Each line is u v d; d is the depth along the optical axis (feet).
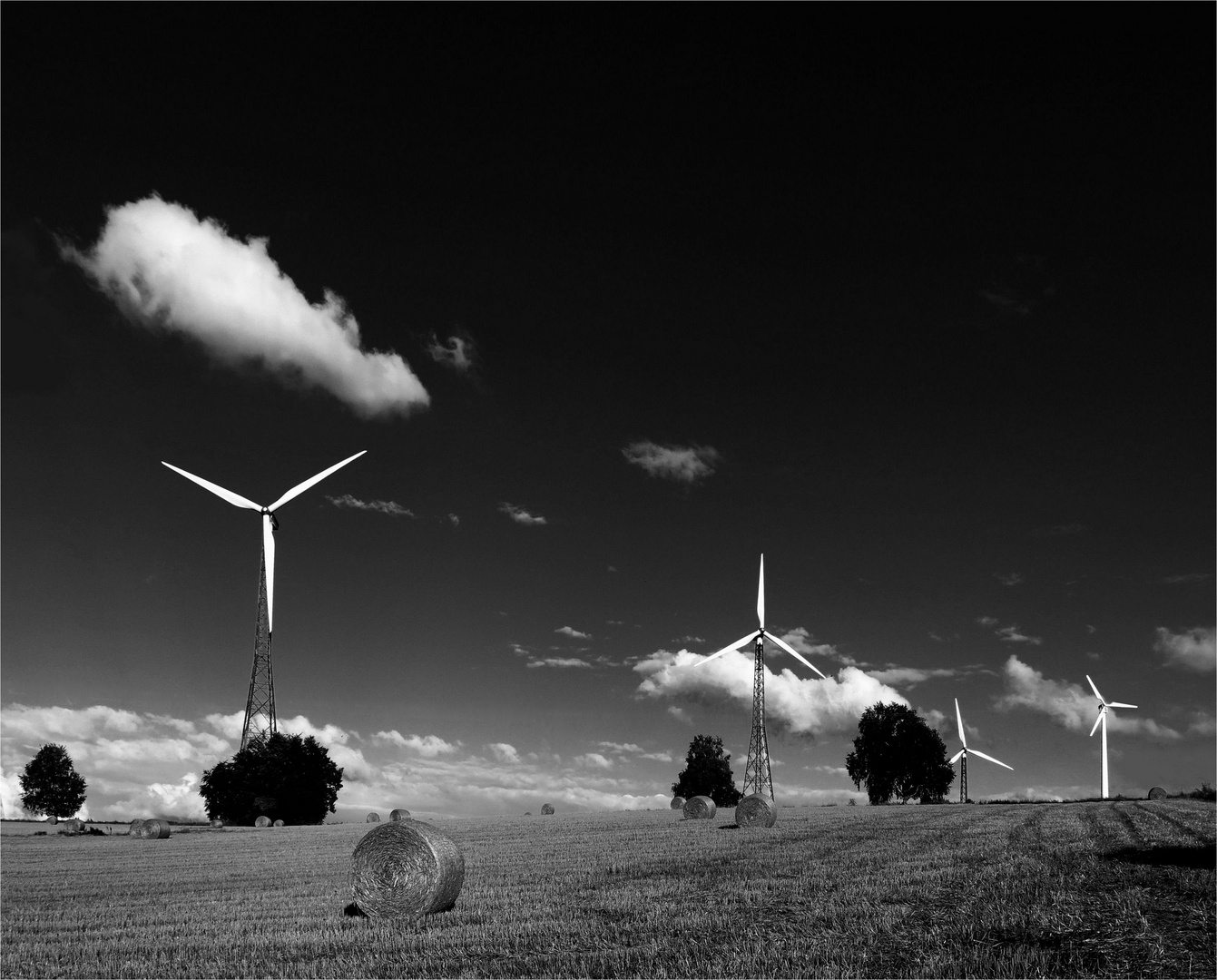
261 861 131.54
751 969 49.49
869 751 389.19
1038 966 48.60
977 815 179.83
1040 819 155.43
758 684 274.36
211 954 60.08
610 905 71.92
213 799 289.12
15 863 135.74
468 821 239.30
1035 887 71.97
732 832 151.74
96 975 55.31
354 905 81.00
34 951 62.75
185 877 109.29
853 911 64.39
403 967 53.62
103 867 126.21
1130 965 48.80
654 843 131.03
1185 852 93.97
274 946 61.72
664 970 49.80
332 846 165.07
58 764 397.39
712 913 66.13
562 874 94.63
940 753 385.70
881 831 139.95
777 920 62.59
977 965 48.91
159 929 70.44
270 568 270.46
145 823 203.21
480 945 59.06
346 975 52.39
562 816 268.41
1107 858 89.97
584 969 51.11
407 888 76.38
